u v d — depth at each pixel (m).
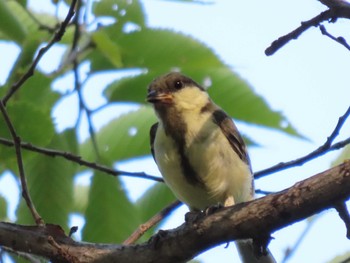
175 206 10.85
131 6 10.77
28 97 10.85
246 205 8.74
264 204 8.62
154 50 10.76
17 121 10.42
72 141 10.76
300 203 8.41
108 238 10.58
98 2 10.74
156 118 11.25
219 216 8.80
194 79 11.01
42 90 10.84
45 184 10.78
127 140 10.95
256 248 8.77
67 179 10.84
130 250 9.08
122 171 10.62
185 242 8.91
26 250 9.20
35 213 9.35
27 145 10.39
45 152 10.44
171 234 9.02
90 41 10.59
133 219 10.67
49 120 10.45
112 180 10.68
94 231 10.63
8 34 10.82
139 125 11.05
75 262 9.08
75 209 11.45
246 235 8.73
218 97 10.96
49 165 10.78
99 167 10.57
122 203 10.67
